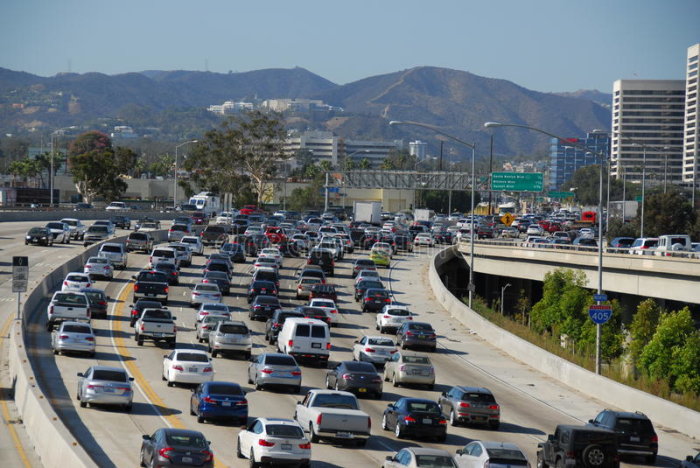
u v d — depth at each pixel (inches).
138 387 3501.5
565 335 5925.2
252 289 5915.4
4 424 3024.1
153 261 6884.8
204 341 4579.2
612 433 2421.3
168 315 4451.3
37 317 5044.3
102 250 7101.4
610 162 4345.5
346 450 2726.4
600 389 3850.9
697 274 5511.8
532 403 3710.6
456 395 3193.9
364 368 3521.2
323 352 4168.3
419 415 2888.8
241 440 2518.5
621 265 6259.8
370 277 6825.8
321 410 2773.1
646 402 3491.6
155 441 2241.6
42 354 4047.7
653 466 2728.8
